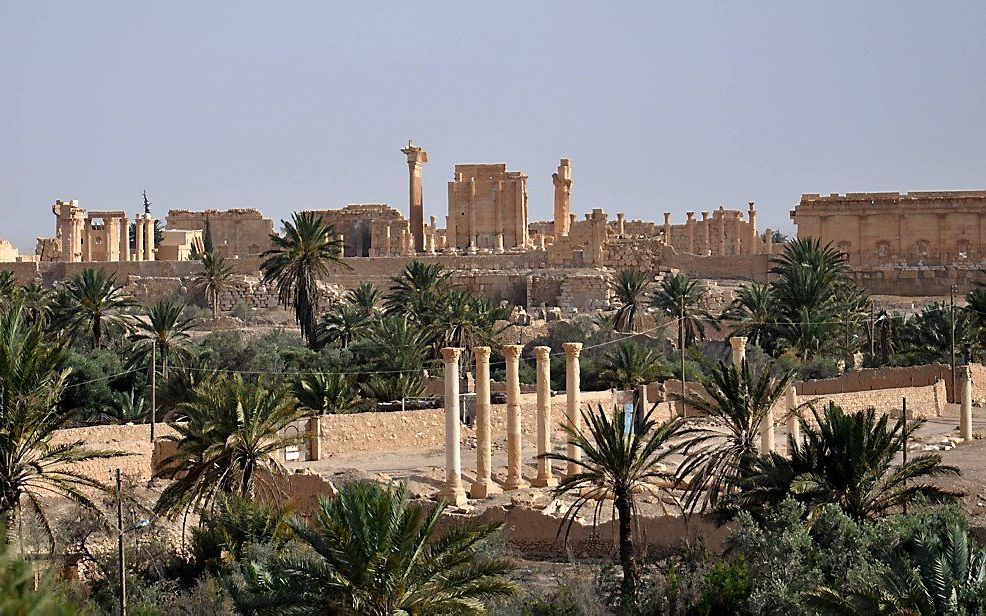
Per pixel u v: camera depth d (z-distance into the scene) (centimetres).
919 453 6488
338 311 10631
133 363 8619
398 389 8094
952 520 4359
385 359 8625
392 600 3953
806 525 4453
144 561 4997
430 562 4059
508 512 5456
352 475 6028
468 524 4359
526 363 9781
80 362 8138
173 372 8225
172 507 5212
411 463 6619
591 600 4428
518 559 5203
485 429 6003
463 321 9138
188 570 4922
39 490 5562
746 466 5034
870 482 4716
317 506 5469
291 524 4197
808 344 9756
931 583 3725
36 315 9700
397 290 11162
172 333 8838
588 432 7200
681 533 5222
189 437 5384
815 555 4331
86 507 4906
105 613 4506
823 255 11138
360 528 3991
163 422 7081
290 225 10000
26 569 2289
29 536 4903
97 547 5072
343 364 8950
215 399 5341
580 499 5675
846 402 7675
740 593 4281
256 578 4191
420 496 5850
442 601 3969
